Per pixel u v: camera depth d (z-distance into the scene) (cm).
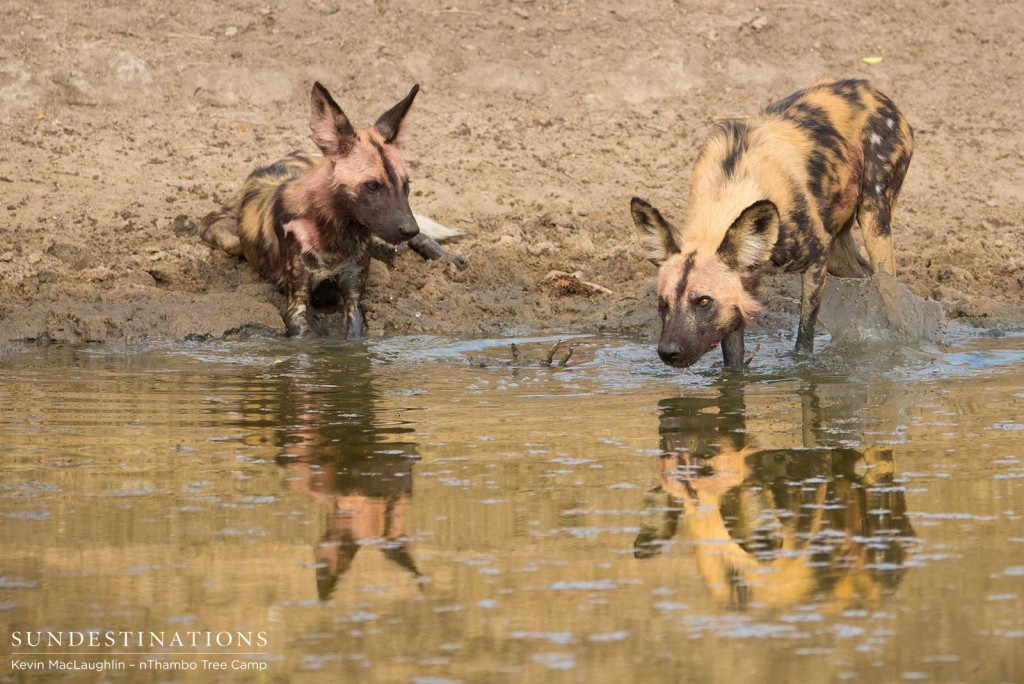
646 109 5019
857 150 3033
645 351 2970
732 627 1369
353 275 3334
